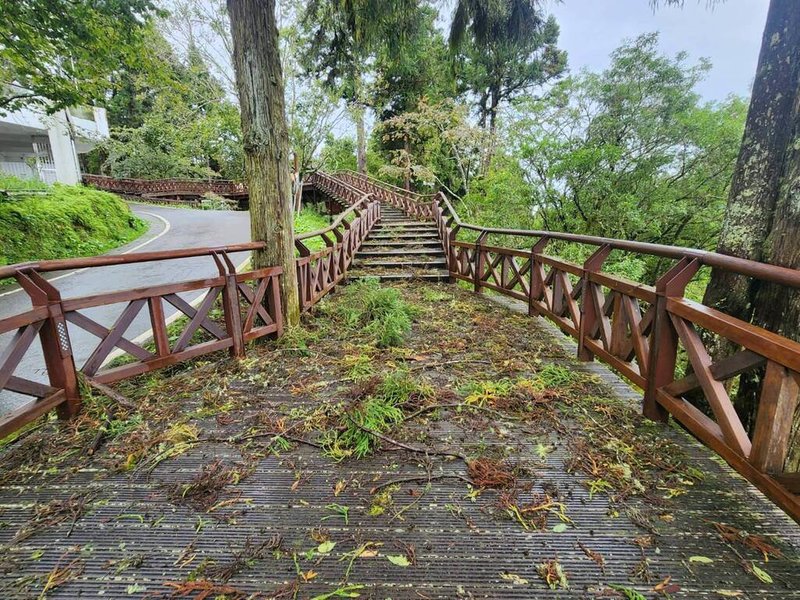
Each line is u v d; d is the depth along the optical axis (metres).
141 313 4.57
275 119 3.24
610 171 8.25
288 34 8.30
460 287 6.08
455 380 2.68
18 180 8.49
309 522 1.47
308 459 1.86
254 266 3.54
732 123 7.71
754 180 1.87
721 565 1.27
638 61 8.19
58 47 5.30
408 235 8.92
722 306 1.97
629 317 2.35
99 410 2.23
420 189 19.84
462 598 1.17
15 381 1.88
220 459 1.86
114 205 9.80
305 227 10.77
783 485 1.32
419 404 2.33
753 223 1.88
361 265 7.38
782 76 1.77
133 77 8.29
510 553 1.32
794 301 1.67
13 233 6.73
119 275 6.04
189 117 9.66
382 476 1.73
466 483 1.67
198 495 1.61
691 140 7.97
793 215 1.66
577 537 1.39
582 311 2.94
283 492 1.63
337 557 1.31
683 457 1.82
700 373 1.73
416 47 4.07
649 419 2.15
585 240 3.11
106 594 1.19
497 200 10.03
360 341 3.48
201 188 20.34
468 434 2.04
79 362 3.23
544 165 8.83
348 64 4.23
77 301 2.16
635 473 1.72
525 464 1.79
